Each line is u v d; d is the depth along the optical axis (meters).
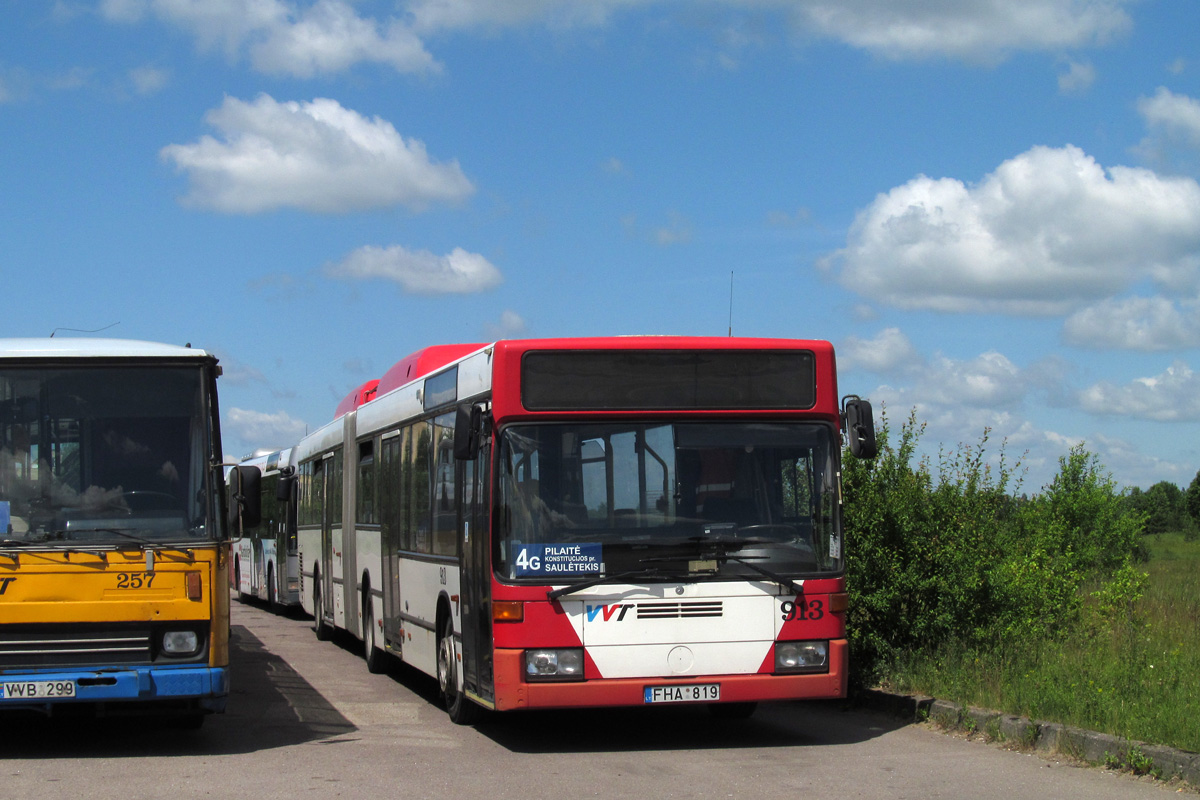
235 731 11.44
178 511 10.09
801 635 10.09
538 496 9.95
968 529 12.89
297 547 25.95
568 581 9.83
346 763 9.65
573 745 10.51
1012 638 12.65
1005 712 10.60
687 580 9.95
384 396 15.91
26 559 9.57
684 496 10.12
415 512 13.63
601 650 9.79
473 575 10.73
